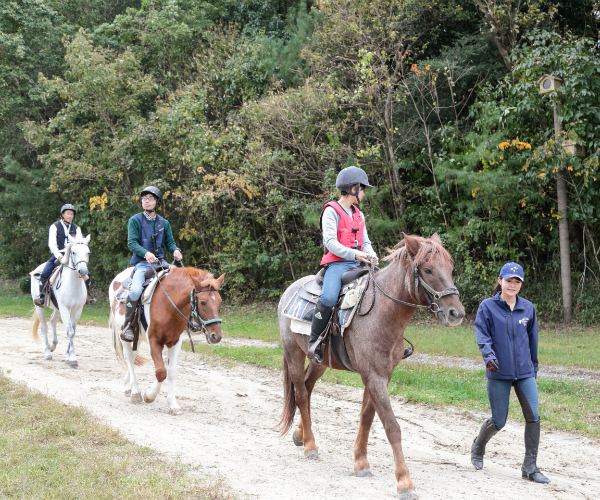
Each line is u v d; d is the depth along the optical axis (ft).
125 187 65.10
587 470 17.71
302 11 62.39
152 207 24.71
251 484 14.58
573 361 36.52
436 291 13.74
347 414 24.30
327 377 30.89
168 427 20.42
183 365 34.88
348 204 16.70
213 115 65.16
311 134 56.54
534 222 55.11
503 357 16.67
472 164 49.98
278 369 33.60
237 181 53.98
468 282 53.42
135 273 24.25
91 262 74.79
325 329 16.29
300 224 62.64
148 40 66.95
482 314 16.96
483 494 14.70
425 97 56.59
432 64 53.67
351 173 16.35
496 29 52.95
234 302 65.36
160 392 27.25
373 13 55.21
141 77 64.64
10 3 66.95
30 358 34.71
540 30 53.93
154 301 23.29
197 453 17.07
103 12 79.00
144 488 13.48
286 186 57.21
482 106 51.72
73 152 62.49
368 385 14.94
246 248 62.90
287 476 15.46
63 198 73.20
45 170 69.92
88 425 18.88
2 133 72.08
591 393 28.17
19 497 12.83
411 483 13.76
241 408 24.79
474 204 51.21
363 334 15.10
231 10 74.38
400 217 55.67
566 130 48.85
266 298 65.87
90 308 66.54
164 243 25.89
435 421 23.41
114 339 25.88
